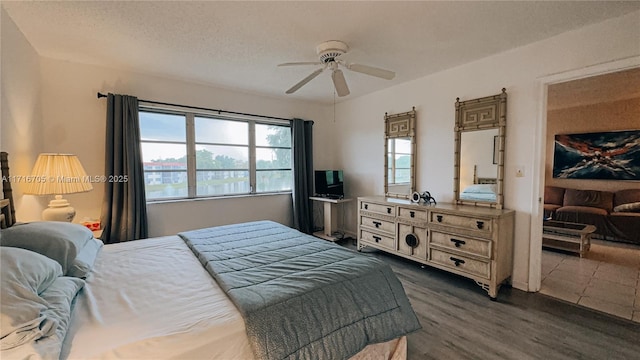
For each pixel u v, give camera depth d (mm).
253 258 1850
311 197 4684
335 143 4980
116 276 1605
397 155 3873
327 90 4031
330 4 1893
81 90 2992
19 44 2254
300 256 1899
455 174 3182
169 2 1861
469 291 2703
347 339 1357
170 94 3502
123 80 3205
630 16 2055
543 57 2492
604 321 2168
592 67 2232
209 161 3908
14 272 1037
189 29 2234
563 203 5039
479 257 2609
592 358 1755
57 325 983
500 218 2514
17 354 847
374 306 1525
